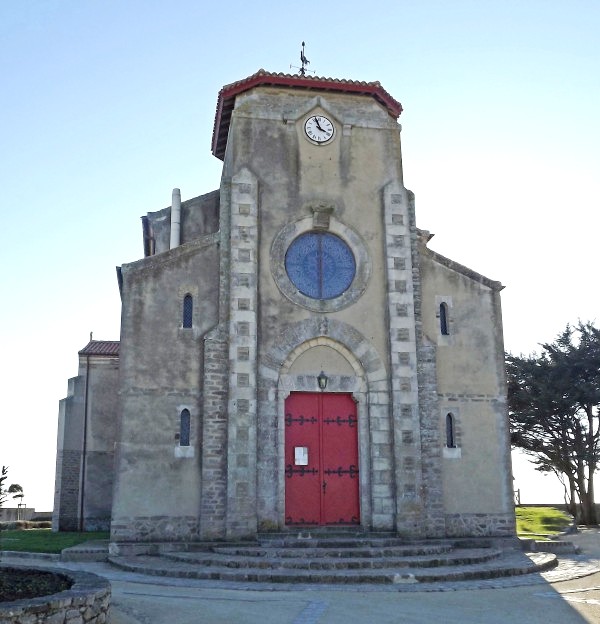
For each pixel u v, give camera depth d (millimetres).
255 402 19781
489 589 13922
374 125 22812
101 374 28609
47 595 9609
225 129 24281
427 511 20156
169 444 19500
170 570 15484
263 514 19359
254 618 11117
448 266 22219
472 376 21531
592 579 15148
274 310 20750
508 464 21141
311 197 21797
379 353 20969
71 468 27594
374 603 12430
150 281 20391
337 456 20406
